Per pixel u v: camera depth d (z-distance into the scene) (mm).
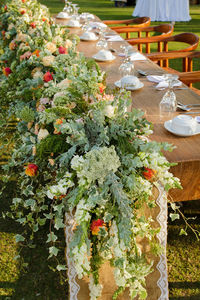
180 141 1937
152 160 1379
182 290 2053
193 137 1979
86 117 1476
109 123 1462
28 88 2312
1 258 2316
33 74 2428
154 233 1508
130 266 1345
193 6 14914
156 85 2781
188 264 2229
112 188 1280
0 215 2703
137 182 1363
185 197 1910
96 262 1381
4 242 2445
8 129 3574
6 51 3836
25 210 2721
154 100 2486
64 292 2066
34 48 2898
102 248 1355
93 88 1576
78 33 4906
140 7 11289
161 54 3713
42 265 2258
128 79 2637
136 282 1379
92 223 1351
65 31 3299
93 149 1359
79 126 1441
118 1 14234
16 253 2355
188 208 2695
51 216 1590
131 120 1420
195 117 2162
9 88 2906
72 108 1608
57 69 2031
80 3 15336
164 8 11055
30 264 2270
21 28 3854
